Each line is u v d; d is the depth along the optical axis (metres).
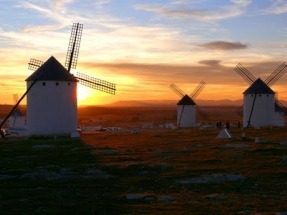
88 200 21.12
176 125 139.88
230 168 31.50
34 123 67.88
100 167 32.91
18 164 36.19
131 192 23.28
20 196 22.31
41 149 48.69
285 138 61.06
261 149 43.31
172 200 21.00
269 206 19.55
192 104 127.94
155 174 29.52
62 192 23.28
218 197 21.56
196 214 18.09
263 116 102.56
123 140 61.72
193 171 30.42
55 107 67.94
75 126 69.94
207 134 72.88
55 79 67.94
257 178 27.02
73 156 41.06
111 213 18.41
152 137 68.19
